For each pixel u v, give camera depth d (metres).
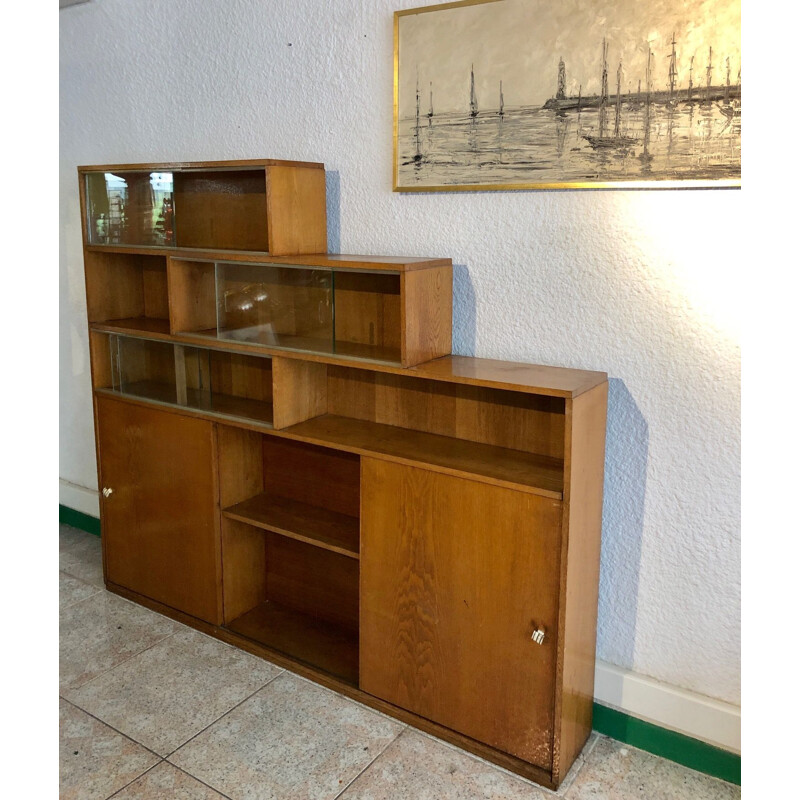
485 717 2.19
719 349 1.99
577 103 2.05
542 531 1.99
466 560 2.13
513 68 2.13
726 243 1.93
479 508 2.08
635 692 2.25
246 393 2.76
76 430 3.73
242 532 2.87
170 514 2.88
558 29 2.04
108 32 3.06
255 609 2.96
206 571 2.82
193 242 2.66
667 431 2.09
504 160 2.20
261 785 2.09
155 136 3.02
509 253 2.26
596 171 2.06
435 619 2.23
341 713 2.40
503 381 1.98
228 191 2.54
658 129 1.95
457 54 2.22
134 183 2.76
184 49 2.85
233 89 2.75
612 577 2.26
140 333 2.79
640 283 2.06
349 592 2.79
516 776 2.13
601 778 2.13
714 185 1.90
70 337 3.62
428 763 2.18
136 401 2.89
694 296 2.00
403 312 2.12
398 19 2.30
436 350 2.30
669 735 2.21
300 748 2.24
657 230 2.01
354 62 2.45
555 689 2.04
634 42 1.95
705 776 2.15
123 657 2.69
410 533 2.23
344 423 2.56
